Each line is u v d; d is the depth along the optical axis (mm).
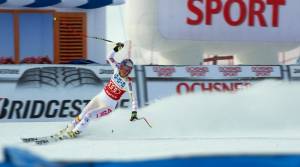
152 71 49500
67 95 47500
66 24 61000
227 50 62875
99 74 48594
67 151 30594
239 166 19406
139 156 28891
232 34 61438
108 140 34469
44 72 47438
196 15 60219
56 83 47438
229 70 51188
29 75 46938
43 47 60531
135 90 48594
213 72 50844
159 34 59594
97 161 19656
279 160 19766
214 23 60781
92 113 34844
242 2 61406
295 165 19953
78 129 34750
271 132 38125
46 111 46906
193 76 50312
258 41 62531
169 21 59625
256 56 63875
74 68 48250
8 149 18203
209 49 62375
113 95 34562
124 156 28906
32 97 46656
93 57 62031
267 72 51906
